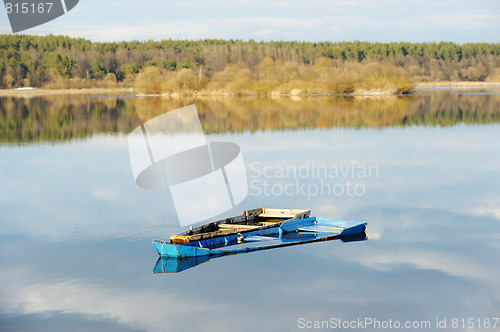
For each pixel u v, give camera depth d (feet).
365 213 59.82
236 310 36.35
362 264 44.34
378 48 517.14
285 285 40.29
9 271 43.32
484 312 35.88
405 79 289.33
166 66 438.40
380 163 88.89
